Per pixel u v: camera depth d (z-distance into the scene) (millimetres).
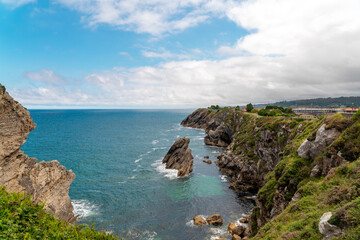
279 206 25453
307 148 26875
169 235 34938
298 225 15992
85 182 57469
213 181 59906
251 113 114188
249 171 54469
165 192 51969
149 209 43500
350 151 20125
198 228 36750
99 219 39438
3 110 20438
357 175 16422
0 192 12281
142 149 101375
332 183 18484
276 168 30906
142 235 34938
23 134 22672
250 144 63438
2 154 20609
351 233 10859
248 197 49562
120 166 72562
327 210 15562
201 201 47344
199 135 151500
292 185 25141
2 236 8539
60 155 85125
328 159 22219
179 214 41625
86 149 98500
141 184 56844
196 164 77562
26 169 24578
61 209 30688
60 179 31750
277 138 49969
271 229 19172
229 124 116375
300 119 48000
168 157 75625
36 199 25672
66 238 10406
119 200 47250
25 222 10234
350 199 14703
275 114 84188
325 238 12344
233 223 37094
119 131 171750
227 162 68812
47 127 187750
